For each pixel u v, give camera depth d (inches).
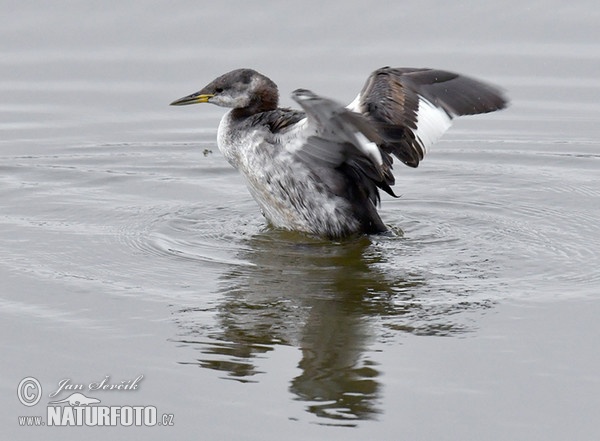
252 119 525.3
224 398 359.6
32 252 495.5
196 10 826.8
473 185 621.0
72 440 341.1
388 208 577.3
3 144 688.4
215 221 550.3
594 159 667.4
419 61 761.0
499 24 811.4
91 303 434.3
